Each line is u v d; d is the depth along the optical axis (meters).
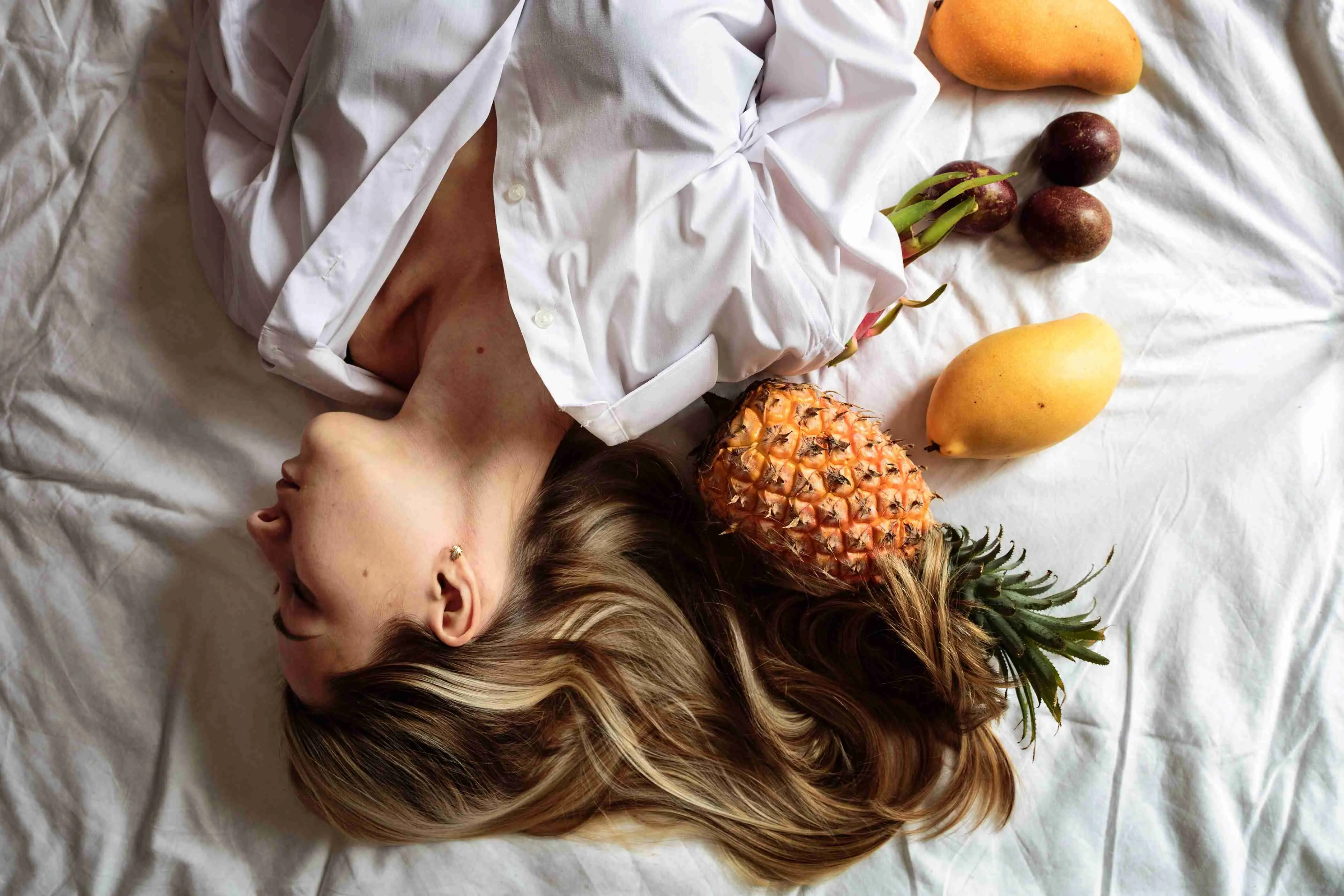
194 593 1.12
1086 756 1.13
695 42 0.90
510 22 0.88
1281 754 1.12
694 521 1.09
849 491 0.92
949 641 0.93
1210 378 1.15
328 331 0.96
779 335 0.94
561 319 0.91
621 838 1.08
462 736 0.96
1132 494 1.14
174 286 1.12
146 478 1.11
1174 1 1.17
